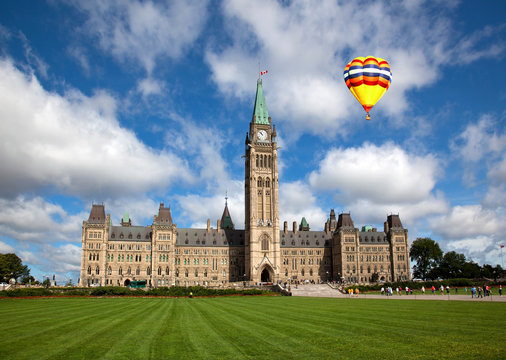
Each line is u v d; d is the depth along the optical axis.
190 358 27.28
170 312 59.06
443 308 60.00
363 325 41.72
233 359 27.06
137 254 191.50
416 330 37.78
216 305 75.69
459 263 197.12
